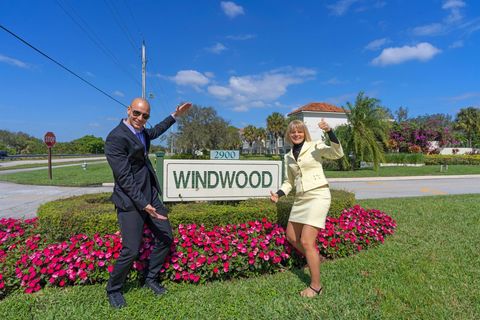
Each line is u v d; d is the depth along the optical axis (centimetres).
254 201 452
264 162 480
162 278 326
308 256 299
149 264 311
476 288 312
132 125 286
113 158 266
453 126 5909
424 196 1009
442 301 288
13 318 255
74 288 309
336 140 292
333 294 299
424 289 309
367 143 2142
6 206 880
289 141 330
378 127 2214
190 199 454
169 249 311
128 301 284
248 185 476
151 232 321
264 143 8238
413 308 275
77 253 323
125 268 278
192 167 454
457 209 720
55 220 368
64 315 260
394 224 515
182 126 4675
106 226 364
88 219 364
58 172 2114
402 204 797
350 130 2259
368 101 2184
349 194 534
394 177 1839
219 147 4778
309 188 303
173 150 5341
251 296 294
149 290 304
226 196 468
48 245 354
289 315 261
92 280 318
